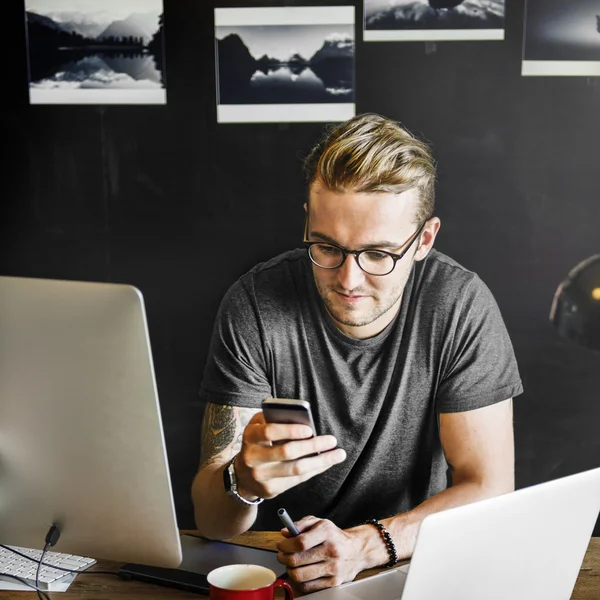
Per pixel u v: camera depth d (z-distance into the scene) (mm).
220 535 1358
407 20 2428
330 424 1612
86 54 2520
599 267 1292
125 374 1021
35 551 1310
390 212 1380
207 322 2588
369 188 1367
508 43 2410
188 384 2611
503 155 2453
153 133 2535
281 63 2477
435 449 1650
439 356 1584
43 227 2602
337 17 2445
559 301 1311
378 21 2436
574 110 2424
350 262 1404
